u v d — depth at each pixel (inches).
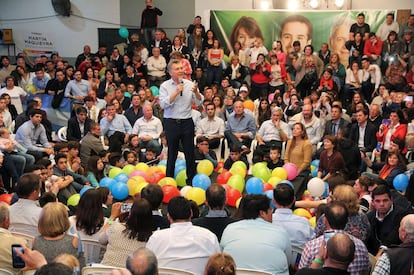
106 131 358.6
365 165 319.3
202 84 472.7
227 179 286.4
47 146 327.9
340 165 280.8
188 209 151.4
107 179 263.6
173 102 264.8
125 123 360.5
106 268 138.6
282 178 287.7
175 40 497.4
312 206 226.5
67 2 550.0
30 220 177.6
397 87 452.8
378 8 516.4
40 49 566.9
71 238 146.7
